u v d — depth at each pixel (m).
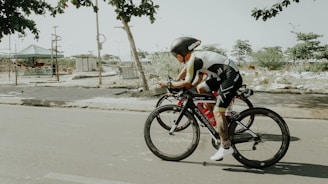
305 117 6.89
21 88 13.84
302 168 3.82
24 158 4.25
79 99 9.70
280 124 3.76
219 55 3.81
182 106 4.09
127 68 19.38
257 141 3.88
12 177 3.57
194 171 3.75
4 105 9.37
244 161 3.83
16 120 6.95
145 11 10.45
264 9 10.02
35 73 26.31
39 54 29.73
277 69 25.86
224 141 3.75
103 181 3.44
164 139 5.16
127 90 12.49
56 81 19.05
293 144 4.86
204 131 5.70
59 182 3.42
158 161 4.12
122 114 7.63
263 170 3.76
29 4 15.48
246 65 30.44
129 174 3.65
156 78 16.03
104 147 4.78
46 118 7.16
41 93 11.62
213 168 3.84
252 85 13.34
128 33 11.16
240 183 3.38
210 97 4.00
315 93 10.60
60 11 10.88
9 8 15.21
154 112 4.13
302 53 29.67
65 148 4.73
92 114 7.64
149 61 17.47
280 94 10.54
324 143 4.91
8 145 4.90
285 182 3.40
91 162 4.08
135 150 4.62
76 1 10.36
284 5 9.84
